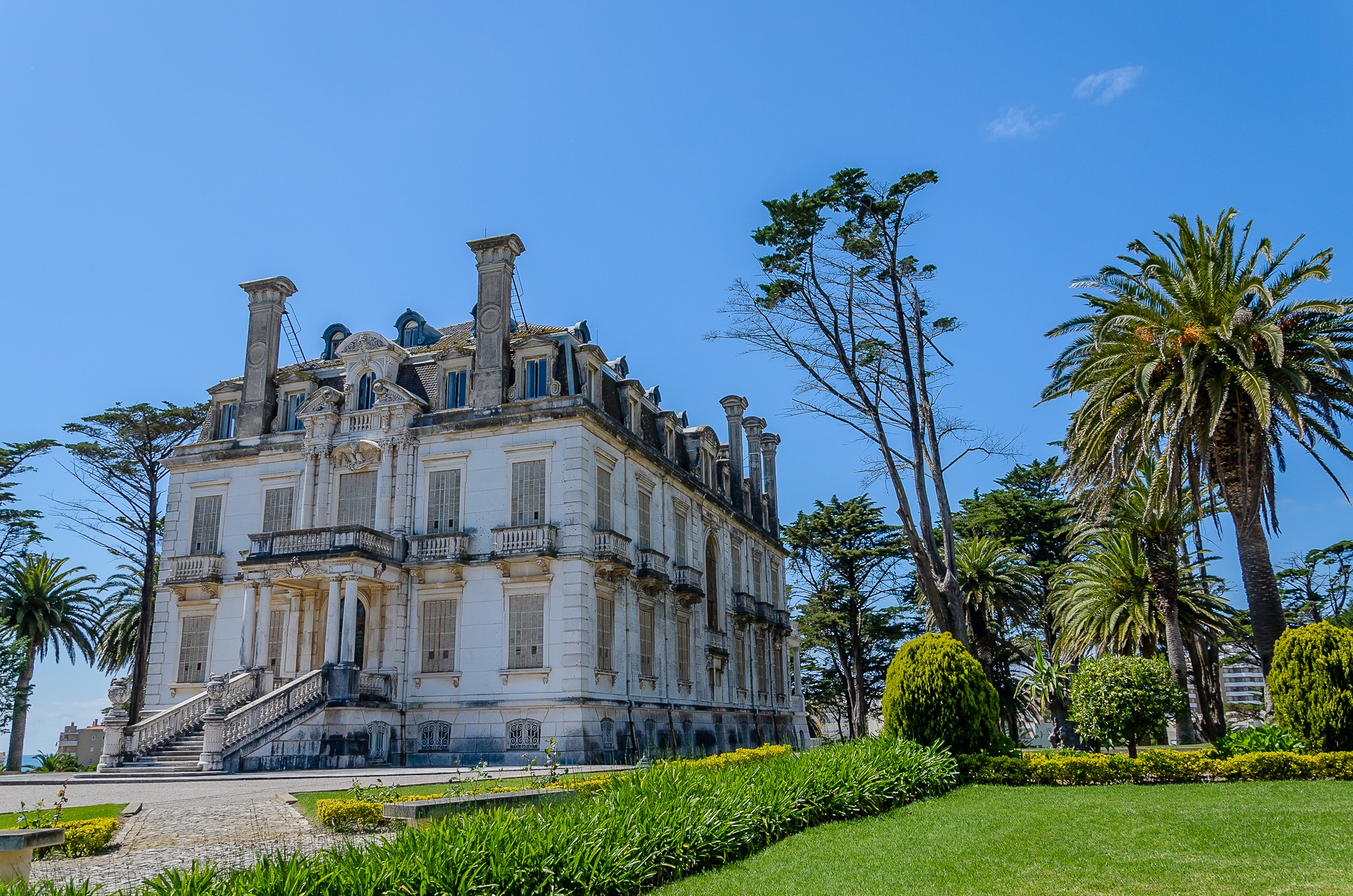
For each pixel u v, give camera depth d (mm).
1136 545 40156
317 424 38438
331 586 33344
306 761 30000
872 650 75000
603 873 9742
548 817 11305
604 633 35438
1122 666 22953
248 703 33000
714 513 49031
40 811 15750
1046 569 58188
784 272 30922
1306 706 20953
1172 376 25984
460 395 38062
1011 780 20688
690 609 43469
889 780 17500
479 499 35844
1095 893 9930
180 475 40594
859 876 10836
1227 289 25938
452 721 33812
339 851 10320
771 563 59250
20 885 7734
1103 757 20953
